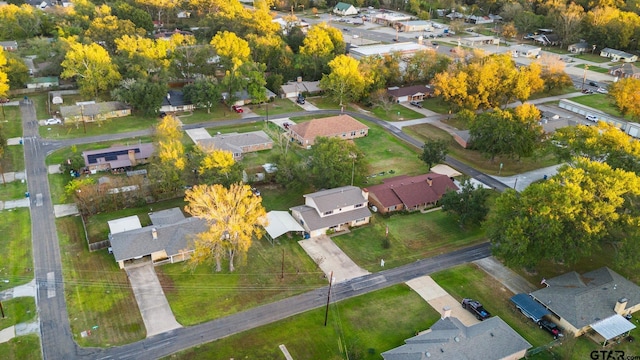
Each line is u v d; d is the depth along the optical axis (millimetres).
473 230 84312
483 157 111750
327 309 62438
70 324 61312
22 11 183500
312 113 136000
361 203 85812
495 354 55312
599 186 68500
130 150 101750
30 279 68812
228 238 72062
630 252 64938
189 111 133000
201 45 152500
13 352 56781
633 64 191125
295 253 76812
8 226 80312
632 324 61000
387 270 73688
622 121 130625
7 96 131125
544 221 66312
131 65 135750
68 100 135875
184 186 91562
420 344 55875
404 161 109250
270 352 58094
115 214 85500
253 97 135375
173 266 72688
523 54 196875
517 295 66688
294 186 94375
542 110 140250
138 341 59188
